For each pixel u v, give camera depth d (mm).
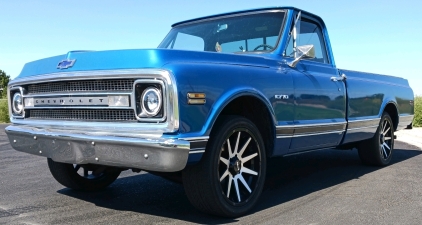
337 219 3549
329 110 4762
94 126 3297
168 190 4676
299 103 4250
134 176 5492
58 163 4324
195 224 3398
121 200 4242
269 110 3803
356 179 5301
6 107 22359
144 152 2965
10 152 8367
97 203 4125
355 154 7566
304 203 4098
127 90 3145
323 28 5320
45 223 3459
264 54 4320
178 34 5230
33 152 3803
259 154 3770
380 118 5980
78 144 3297
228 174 3480
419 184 4938
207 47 4852
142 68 3068
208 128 3135
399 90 6754
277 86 3945
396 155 7477
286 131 4047
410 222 3480
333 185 4957
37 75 3770
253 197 3697
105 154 3160
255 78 3699
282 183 5105
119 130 3154
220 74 3348
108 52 3309
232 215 3490
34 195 4465
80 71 3363
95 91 3303
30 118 3961
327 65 5078
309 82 4441
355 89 5352
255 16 4762
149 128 3031
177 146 2887
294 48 4516
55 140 3471
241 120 3541
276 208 3904
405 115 6961
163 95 2973
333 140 4945
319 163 6602
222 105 3250
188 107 3025
